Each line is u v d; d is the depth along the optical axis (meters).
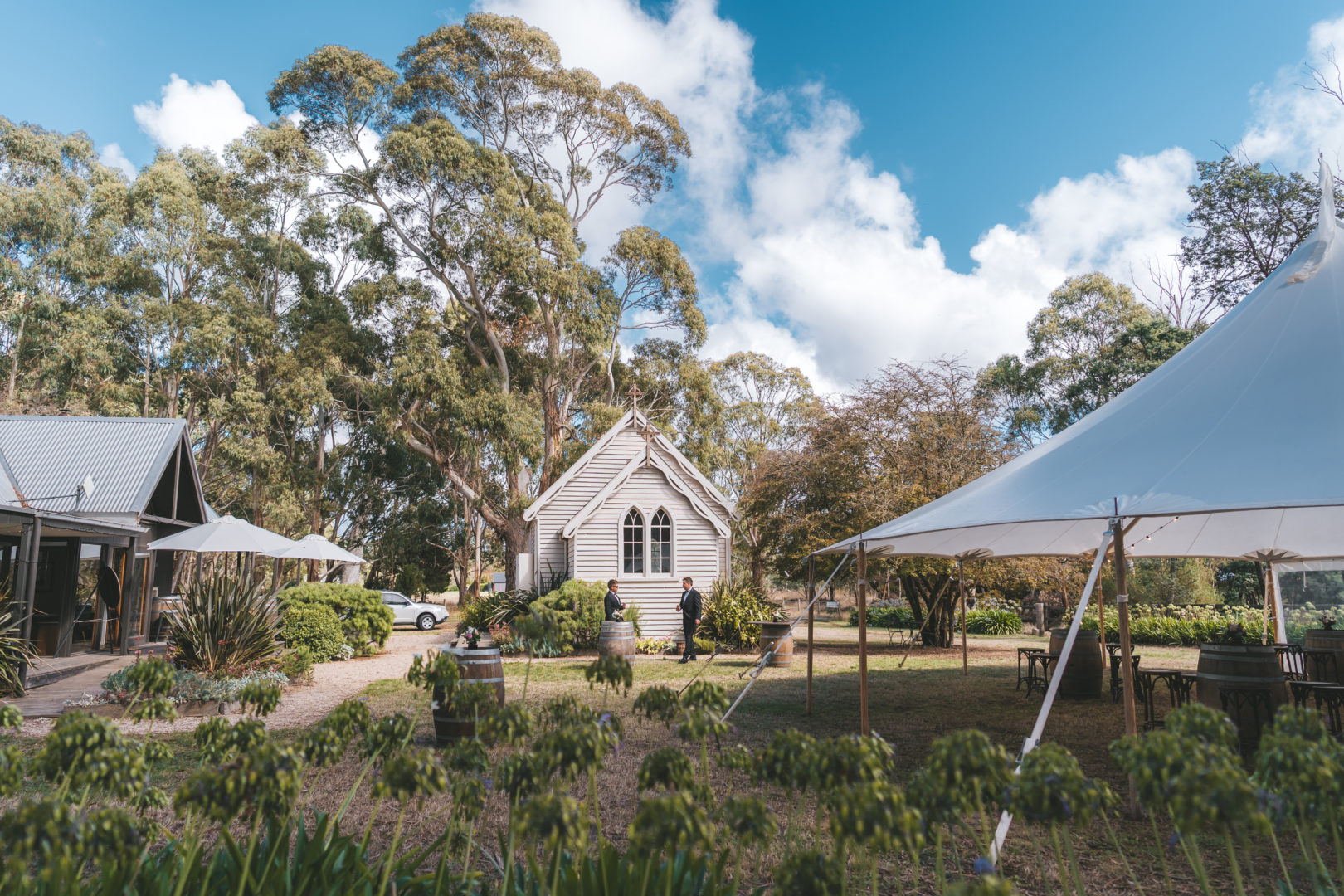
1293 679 9.59
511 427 31.31
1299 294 7.23
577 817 2.20
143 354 37.81
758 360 48.59
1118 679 11.70
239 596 12.09
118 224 37.22
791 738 2.58
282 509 34.97
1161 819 5.88
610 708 10.59
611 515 21.83
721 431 46.25
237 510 43.44
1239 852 5.13
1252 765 7.00
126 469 18.86
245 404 34.50
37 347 36.50
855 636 26.50
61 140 40.34
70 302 37.66
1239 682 7.58
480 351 36.03
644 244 35.56
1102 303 42.06
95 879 2.61
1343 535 10.46
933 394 20.83
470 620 23.81
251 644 11.95
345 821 5.48
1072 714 10.37
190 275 39.31
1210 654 7.84
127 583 18.09
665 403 40.31
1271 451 5.54
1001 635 28.67
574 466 22.91
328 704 11.23
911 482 20.25
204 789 2.21
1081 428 7.92
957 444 20.52
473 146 33.31
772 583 44.75
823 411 21.78
